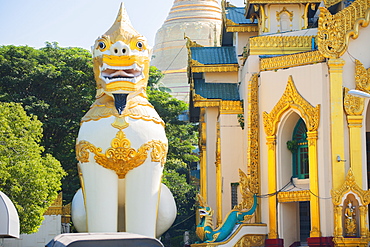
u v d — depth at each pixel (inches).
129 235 591.8
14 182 1007.6
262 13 1318.9
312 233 1031.6
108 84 807.1
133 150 797.2
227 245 1075.9
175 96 2598.4
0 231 615.5
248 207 1107.9
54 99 1502.2
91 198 807.1
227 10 1480.1
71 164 1406.3
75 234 612.1
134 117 806.5
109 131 797.2
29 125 1135.6
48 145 1423.5
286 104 1081.4
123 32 820.0
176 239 1721.2
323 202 1028.5
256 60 1170.0
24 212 1013.8
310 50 1153.4
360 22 1051.3
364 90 1038.4
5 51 1513.3
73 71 1483.8
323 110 1044.5
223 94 1341.0
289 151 1110.4
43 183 1034.7
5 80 1465.3
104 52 815.7
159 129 823.7
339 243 997.2
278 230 1091.3
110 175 806.5
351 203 1013.2
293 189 1090.1
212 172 1369.3
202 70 1371.8
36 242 1172.5
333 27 1041.5
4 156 1024.2
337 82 1037.8
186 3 2792.8
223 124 1278.3
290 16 1318.9
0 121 1073.5
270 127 1106.1
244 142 1216.8
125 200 813.9
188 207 1870.1
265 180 1112.8
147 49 835.4
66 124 1412.4
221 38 1545.3
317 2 1307.8
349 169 1010.7
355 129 1034.1
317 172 1039.6
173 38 2733.8
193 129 1942.7
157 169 816.9
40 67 1486.2
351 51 1048.8
